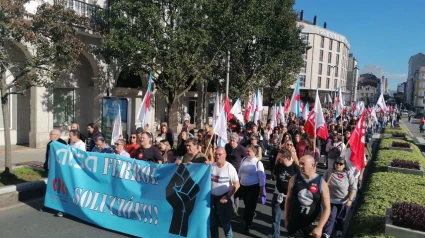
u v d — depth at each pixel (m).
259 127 15.92
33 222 7.05
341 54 80.56
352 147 7.86
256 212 8.44
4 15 8.52
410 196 7.99
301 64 27.58
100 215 6.73
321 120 10.05
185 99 27.69
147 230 6.21
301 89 71.94
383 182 9.42
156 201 6.19
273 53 23.64
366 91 127.44
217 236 6.21
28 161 12.62
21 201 8.30
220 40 17.06
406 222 5.93
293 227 4.97
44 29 9.12
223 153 6.13
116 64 18.92
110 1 15.97
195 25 15.59
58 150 7.38
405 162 11.70
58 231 6.62
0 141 15.42
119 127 9.91
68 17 9.61
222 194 6.11
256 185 6.97
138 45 13.98
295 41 24.48
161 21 15.93
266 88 28.17
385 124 39.81
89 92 18.84
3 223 6.98
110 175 6.70
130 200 6.43
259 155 8.02
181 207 5.98
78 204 7.02
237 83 23.27
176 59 14.55
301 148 9.59
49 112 16.09
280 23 22.83
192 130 12.66
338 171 6.54
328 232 6.40
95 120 18.41
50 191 7.49
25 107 16.34
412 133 38.84
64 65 9.84
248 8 17.20
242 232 7.10
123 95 20.31
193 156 6.74
